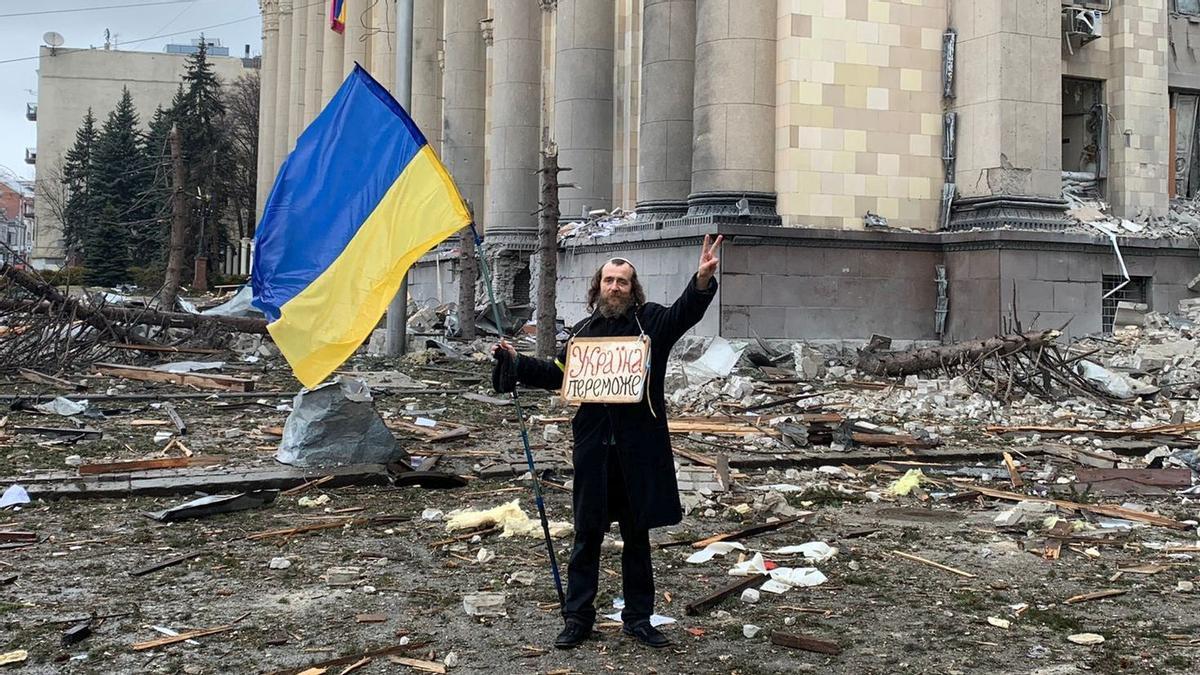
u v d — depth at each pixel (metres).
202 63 70.50
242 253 72.44
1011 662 4.97
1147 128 23.80
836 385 17.12
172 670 4.73
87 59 108.50
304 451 9.73
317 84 58.06
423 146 6.07
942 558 7.02
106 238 63.56
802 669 4.84
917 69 21.59
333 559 6.76
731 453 11.15
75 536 7.32
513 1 31.64
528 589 6.10
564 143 28.30
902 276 21.19
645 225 22.81
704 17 21.36
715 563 6.82
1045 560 6.98
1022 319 20.38
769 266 20.31
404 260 6.04
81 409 13.35
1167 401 15.76
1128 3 23.70
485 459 10.58
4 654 4.88
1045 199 21.03
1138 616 5.72
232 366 19.97
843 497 9.13
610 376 4.96
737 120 20.88
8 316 22.62
